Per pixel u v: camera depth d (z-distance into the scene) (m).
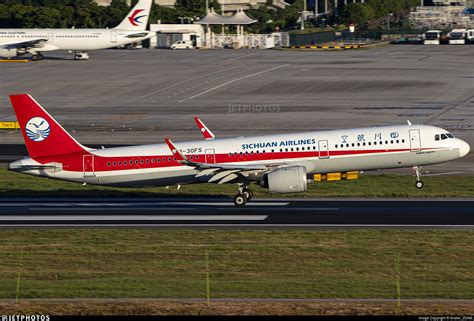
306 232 180.88
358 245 169.62
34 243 175.38
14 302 132.00
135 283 144.12
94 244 173.75
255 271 152.25
